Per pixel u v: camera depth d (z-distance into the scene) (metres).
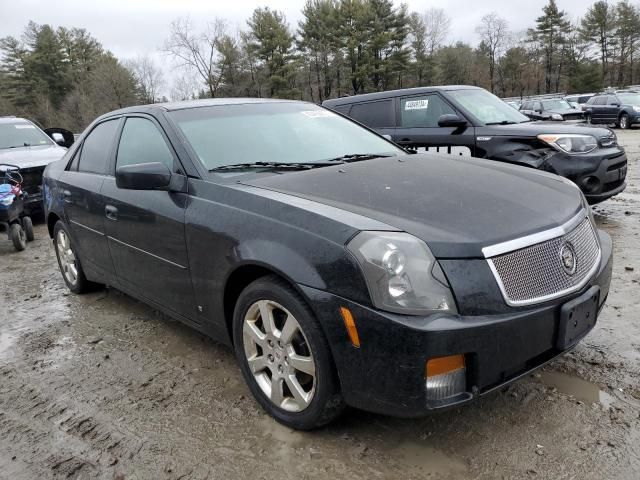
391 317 2.15
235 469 2.44
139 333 4.02
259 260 2.54
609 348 3.29
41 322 4.39
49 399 3.17
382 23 59.59
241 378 3.24
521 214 2.51
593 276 2.59
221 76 59.91
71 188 4.40
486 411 2.72
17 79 75.88
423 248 2.21
